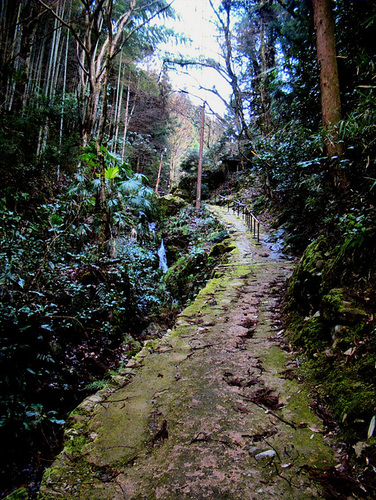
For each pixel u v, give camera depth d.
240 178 19.44
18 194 5.75
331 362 2.19
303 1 5.66
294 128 5.92
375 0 3.89
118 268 5.70
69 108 10.00
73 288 4.38
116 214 6.03
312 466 1.49
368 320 2.14
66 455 1.69
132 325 5.40
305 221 7.57
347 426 1.66
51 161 8.62
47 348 3.58
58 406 3.38
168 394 2.24
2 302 3.24
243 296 4.70
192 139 34.28
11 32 8.72
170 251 12.77
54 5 10.40
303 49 5.54
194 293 8.23
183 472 1.52
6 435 2.75
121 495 1.41
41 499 1.41
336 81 4.00
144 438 1.79
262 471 1.49
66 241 5.18
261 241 9.05
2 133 6.61
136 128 24.64
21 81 9.16
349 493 1.31
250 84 15.36
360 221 2.54
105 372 3.98
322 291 2.81
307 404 1.98
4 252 3.48
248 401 2.09
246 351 2.88
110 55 5.78
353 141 3.23
